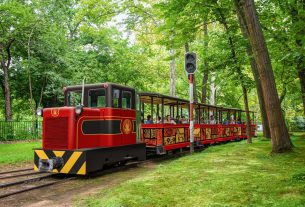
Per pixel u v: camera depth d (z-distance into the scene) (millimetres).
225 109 24078
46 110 10367
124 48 34156
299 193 5980
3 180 9555
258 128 48344
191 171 8875
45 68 27219
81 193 7668
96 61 30781
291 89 25031
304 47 9289
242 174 8109
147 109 17969
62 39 28031
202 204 5539
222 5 16953
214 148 16719
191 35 18562
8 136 24016
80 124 10086
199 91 42125
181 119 17891
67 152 9789
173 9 17781
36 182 9219
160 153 14242
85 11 26312
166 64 36062
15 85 28953
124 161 12055
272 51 15219
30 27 26141
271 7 15688
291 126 40938
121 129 11414
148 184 7320
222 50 18344
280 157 11039
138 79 34406
